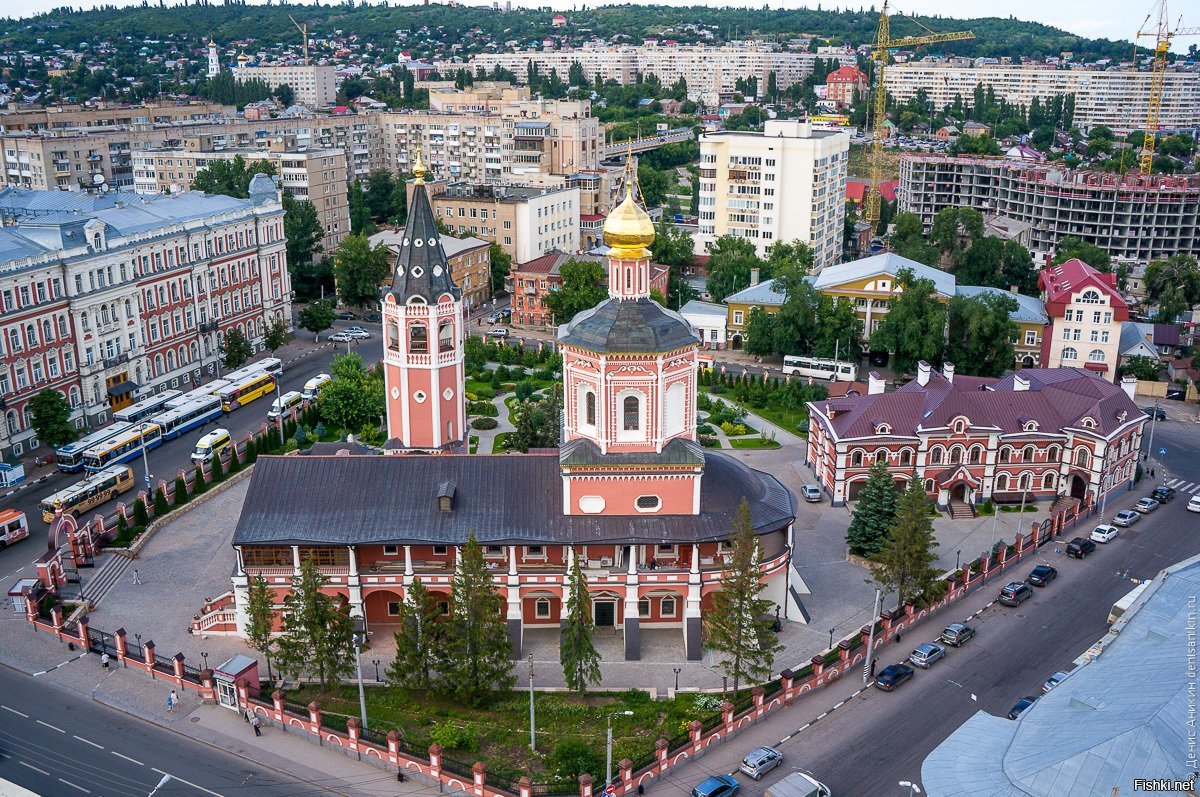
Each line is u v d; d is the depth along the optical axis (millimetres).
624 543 87562
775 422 149125
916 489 92000
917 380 128875
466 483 92250
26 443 132125
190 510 117375
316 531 88375
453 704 81875
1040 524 111625
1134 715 59188
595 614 92688
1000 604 98125
